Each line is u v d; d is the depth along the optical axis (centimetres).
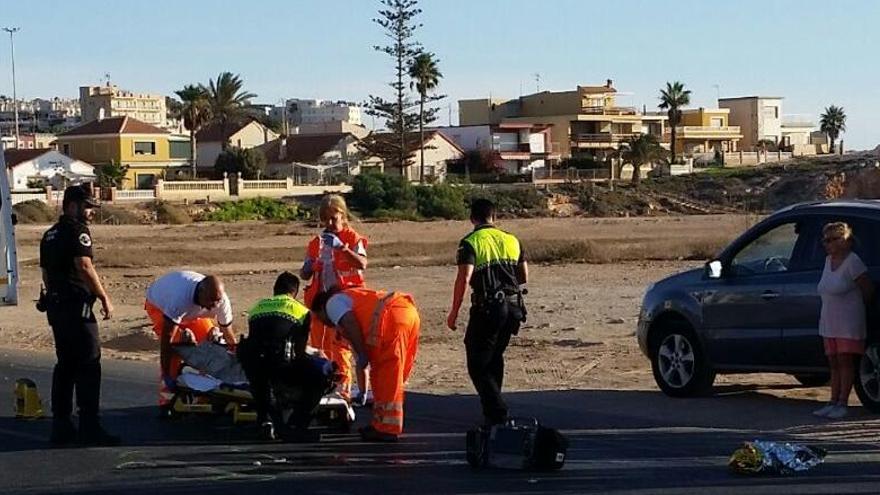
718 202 8775
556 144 10731
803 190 8700
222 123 10000
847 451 942
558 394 1293
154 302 1120
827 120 13775
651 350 1286
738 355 1198
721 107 12812
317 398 1018
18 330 2142
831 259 1083
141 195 7012
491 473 876
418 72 8288
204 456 953
